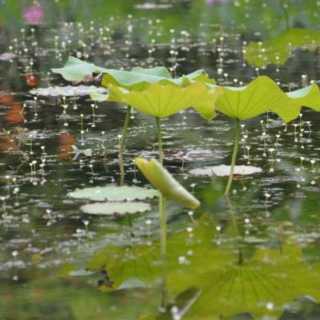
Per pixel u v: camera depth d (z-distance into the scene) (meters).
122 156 9.98
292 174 9.52
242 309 6.24
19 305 6.29
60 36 21.12
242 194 8.83
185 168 9.84
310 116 12.63
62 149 10.84
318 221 7.97
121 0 28.84
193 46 19.31
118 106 13.59
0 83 15.46
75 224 7.98
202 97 7.66
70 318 6.05
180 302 6.35
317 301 6.36
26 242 7.54
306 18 23.41
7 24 23.59
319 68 16.11
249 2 27.34
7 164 10.18
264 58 17.48
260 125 12.11
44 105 13.61
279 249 7.33
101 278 6.79
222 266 6.99
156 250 7.35
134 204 8.38
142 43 19.92
